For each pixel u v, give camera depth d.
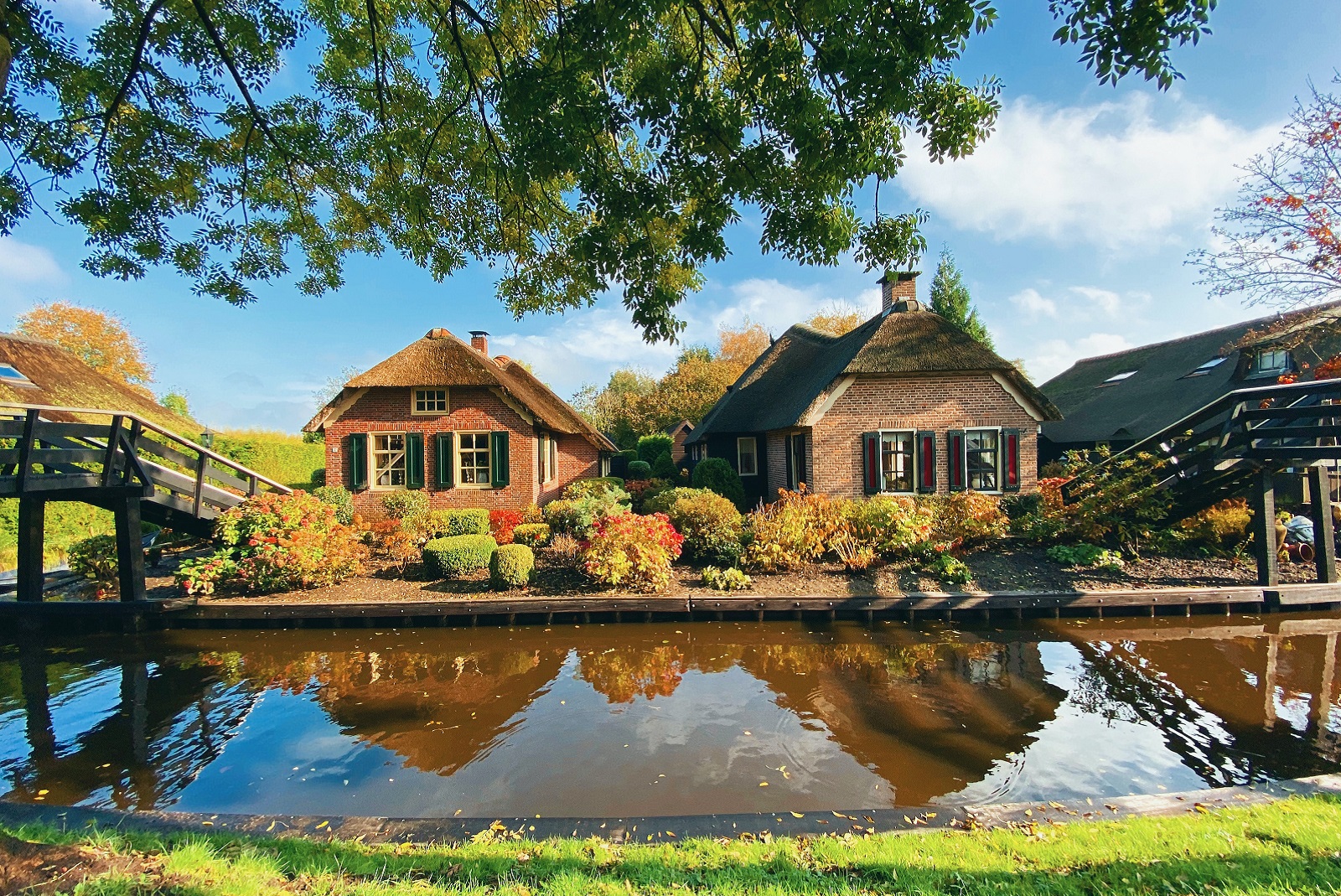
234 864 2.83
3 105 5.27
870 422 14.09
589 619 9.24
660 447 31.53
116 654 8.09
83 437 8.77
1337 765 4.79
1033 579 9.97
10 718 6.00
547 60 4.97
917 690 6.50
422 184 6.94
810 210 5.20
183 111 6.32
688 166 4.91
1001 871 2.92
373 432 16.25
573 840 3.39
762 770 4.79
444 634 8.84
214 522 10.99
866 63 3.93
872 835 3.41
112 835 3.11
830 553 10.90
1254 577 9.81
